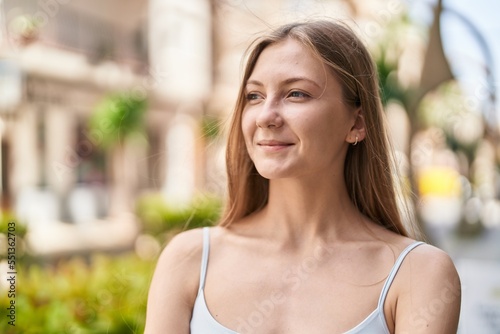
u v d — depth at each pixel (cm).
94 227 1065
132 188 1158
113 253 825
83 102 1058
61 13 990
